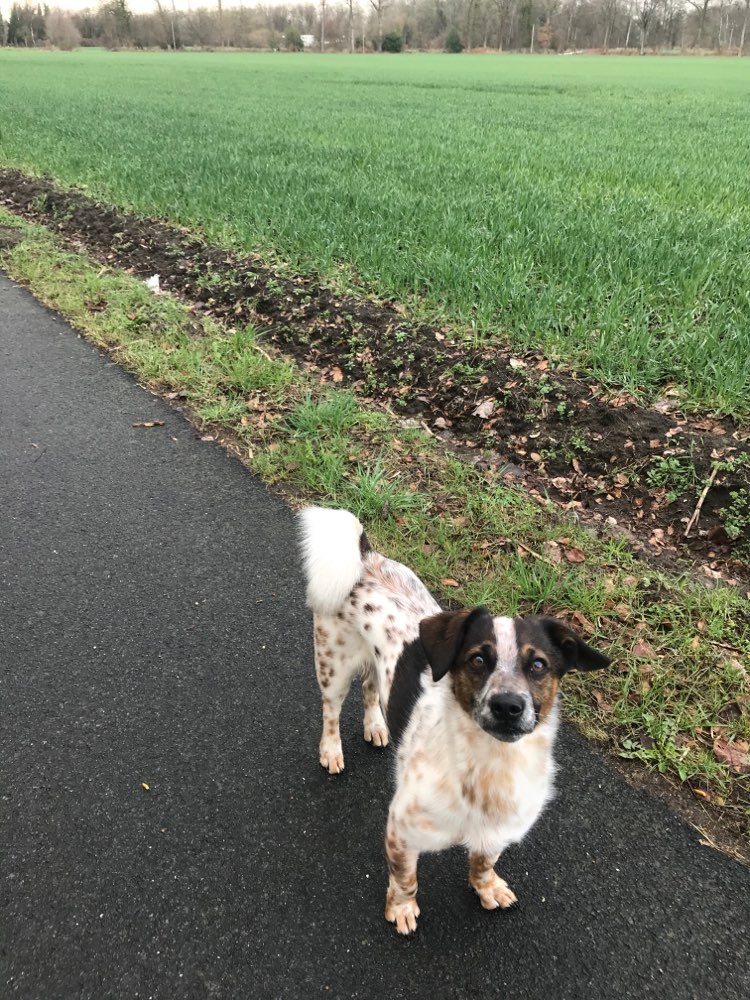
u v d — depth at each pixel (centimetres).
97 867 90
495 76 1794
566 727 109
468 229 300
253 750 106
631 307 230
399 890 84
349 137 611
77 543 150
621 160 501
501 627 79
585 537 147
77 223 384
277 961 81
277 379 211
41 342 250
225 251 313
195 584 139
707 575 139
